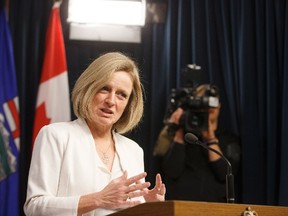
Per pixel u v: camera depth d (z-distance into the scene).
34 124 3.90
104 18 4.09
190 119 3.44
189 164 3.51
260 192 3.84
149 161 4.04
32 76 4.13
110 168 1.98
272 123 3.89
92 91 1.96
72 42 4.20
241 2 4.18
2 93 3.86
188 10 4.30
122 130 2.13
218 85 4.12
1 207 3.69
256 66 4.06
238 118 4.01
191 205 1.42
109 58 2.00
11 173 3.75
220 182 3.49
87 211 1.73
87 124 2.03
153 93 4.14
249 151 3.88
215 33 4.20
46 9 4.28
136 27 4.19
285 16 4.03
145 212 1.42
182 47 4.21
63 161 1.90
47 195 1.81
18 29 4.18
